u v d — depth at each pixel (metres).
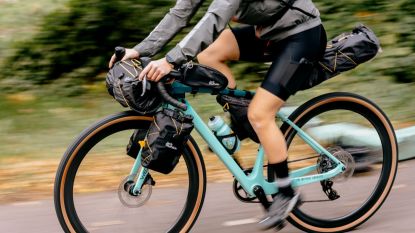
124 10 7.04
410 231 4.12
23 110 6.70
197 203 3.96
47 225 4.40
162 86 3.59
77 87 7.08
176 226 3.96
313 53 3.79
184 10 3.76
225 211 4.54
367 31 4.05
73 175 3.72
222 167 5.40
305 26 3.76
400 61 6.80
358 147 4.27
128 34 7.13
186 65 3.69
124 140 4.16
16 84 7.16
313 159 4.14
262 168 3.96
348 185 4.32
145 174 3.82
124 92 3.58
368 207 4.25
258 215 4.45
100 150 4.09
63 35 7.15
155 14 7.07
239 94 3.92
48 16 7.20
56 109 6.73
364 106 4.18
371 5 7.22
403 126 6.01
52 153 5.78
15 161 5.61
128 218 4.01
